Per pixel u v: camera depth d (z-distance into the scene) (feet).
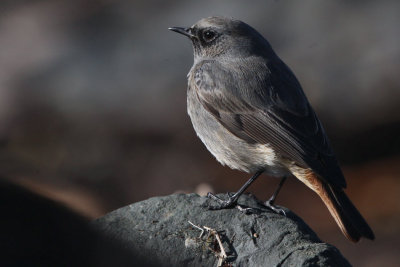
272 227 24.56
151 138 53.21
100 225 24.07
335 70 51.83
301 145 27.12
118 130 53.06
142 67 54.90
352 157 52.39
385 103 50.67
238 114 28.76
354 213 25.98
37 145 52.24
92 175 50.16
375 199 48.83
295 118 27.91
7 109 54.60
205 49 30.96
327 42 53.36
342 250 44.21
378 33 53.06
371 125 51.06
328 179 25.89
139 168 51.24
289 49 53.57
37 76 55.83
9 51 58.39
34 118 54.08
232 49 30.19
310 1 56.24
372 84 50.90
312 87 51.55
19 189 14.82
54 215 14.85
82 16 60.90
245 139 28.60
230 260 23.24
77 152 52.03
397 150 52.26
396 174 50.47
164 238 23.72
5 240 13.92
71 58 56.75
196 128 30.68
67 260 14.52
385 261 42.42
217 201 26.30
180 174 51.03
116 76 55.11
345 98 51.11
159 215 25.08
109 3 61.52
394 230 45.70
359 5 55.47
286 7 56.34
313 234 25.05
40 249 14.20
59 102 54.54
